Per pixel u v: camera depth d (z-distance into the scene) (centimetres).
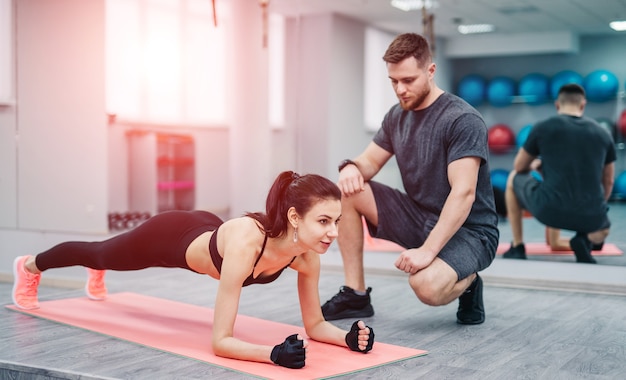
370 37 720
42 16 560
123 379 213
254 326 291
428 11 615
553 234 473
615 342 271
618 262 446
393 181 685
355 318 314
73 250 291
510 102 657
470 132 283
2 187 565
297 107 652
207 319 305
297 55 628
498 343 268
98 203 565
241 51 699
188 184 739
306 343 229
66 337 270
